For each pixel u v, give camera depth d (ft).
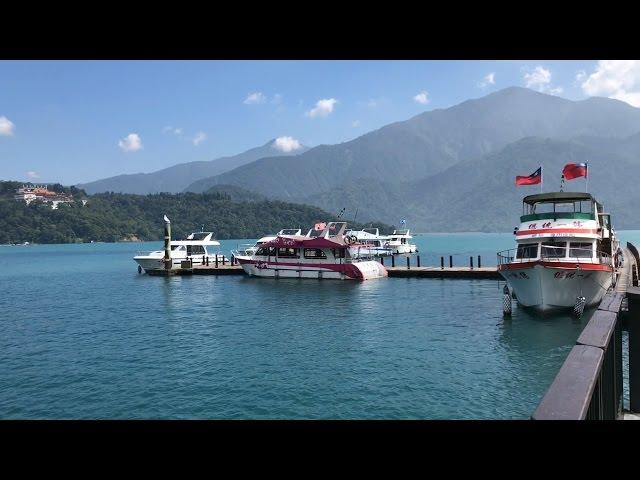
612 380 21.57
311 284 180.65
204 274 221.25
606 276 99.71
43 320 115.65
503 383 61.77
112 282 211.61
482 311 116.67
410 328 97.76
